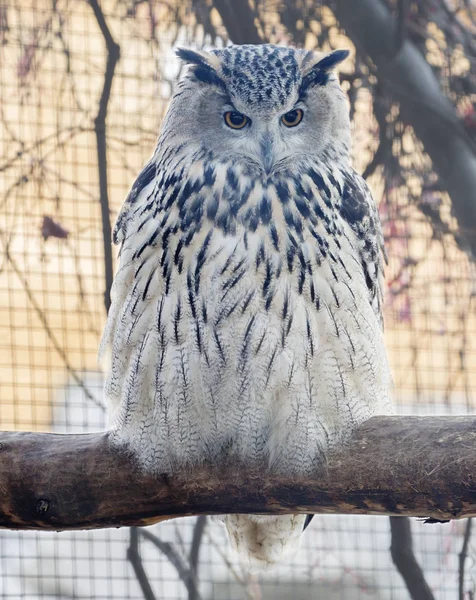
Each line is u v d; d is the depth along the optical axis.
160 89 12.99
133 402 8.83
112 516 8.61
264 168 8.85
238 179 8.85
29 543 13.25
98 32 13.11
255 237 8.64
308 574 13.33
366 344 8.86
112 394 9.16
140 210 9.01
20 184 12.57
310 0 12.50
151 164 9.55
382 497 8.21
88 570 13.23
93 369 12.89
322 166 9.16
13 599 13.18
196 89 9.26
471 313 13.75
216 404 8.75
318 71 9.41
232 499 8.68
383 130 12.48
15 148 12.84
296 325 8.66
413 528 13.26
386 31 11.70
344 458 8.36
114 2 13.12
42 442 8.59
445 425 8.15
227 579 13.70
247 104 9.11
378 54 11.76
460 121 11.86
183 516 8.77
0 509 8.50
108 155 12.61
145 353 8.80
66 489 8.48
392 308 13.72
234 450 8.77
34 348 12.86
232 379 8.71
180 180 8.92
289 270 8.64
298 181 8.93
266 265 8.61
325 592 14.45
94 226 12.73
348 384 8.77
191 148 9.12
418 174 12.84
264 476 8.62
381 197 12.99
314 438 8.59
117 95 12.95
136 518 8.66
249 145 8.99
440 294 13.71
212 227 8.68
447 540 13.24
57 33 12.99
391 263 13.52
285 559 10.32
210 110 9.17
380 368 9.09
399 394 13.77
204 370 8.71
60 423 12.91
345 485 8.33
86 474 8.51
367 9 11.70
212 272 8.62
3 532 13.26
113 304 9.17
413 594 11.20
